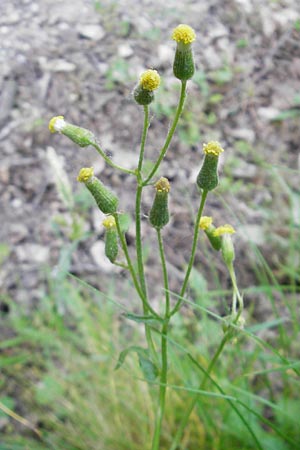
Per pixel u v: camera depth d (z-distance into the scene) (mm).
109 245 163
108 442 242
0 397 270
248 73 391
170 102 369
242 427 214
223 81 385
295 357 256
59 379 265
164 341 170
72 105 378
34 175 348
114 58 404
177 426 239
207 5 433
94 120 369
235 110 371
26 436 258
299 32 412
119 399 250
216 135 358
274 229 311
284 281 294
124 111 369
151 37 415
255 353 225
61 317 289
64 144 360
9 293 304
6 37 426
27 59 408
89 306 292
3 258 317
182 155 348
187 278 164
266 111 370
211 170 147
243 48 406
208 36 413
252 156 348
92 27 428
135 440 246
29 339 284
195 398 186
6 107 378
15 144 362
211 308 280
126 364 253
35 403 266
